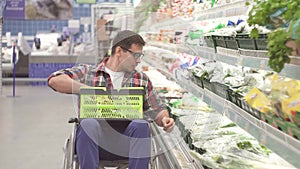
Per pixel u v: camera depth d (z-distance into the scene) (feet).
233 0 10.28
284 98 5.17
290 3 5.22
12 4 47.85
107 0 42.63
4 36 47.73
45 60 45.11
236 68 9.55
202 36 11.19
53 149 17.90
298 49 4.95
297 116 4.70
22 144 18.76
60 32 48.55
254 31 6.10
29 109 28.07
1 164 15.74
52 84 9.13
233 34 8.29
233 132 8.95
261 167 6.73
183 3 13.52
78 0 42.63
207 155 7.81
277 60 4.99
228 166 7.14
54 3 48.19
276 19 5.63
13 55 34.88
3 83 44.21
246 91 7.50
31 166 15.51
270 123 5.65
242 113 6.93
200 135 8.98
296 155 4.65
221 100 8.32
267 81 6.57
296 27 4.69
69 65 45.19
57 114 26.25
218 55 9.79
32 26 48.52
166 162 9.45
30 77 45.24
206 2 12.83
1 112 26.84
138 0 15.72
